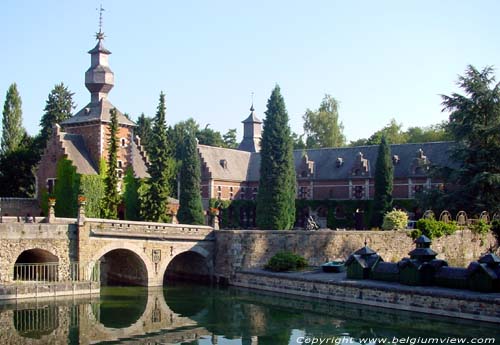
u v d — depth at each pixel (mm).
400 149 76125
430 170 58906
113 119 56438
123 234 44094
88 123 59875
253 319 34250
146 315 35469
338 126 104438
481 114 57688
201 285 48500
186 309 37531
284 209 59656
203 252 49406
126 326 32438
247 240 49062
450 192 57125
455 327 30906
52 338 29328
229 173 79375
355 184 74875
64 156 57094
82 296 41062
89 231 42562
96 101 61750
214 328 31953
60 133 58188
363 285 38375
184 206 63562
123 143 61531
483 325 31250
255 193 81312
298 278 42875
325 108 105625
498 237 58656
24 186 72938
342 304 38688
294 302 39938
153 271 45969
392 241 54969
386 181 66875
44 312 35406
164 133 57156
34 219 46469
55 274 41438
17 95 82062
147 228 45844
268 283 45281
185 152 64125
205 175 76250
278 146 60125
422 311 34875
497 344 27406
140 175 62688
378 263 40594
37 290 39469
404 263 38344
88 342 28594
